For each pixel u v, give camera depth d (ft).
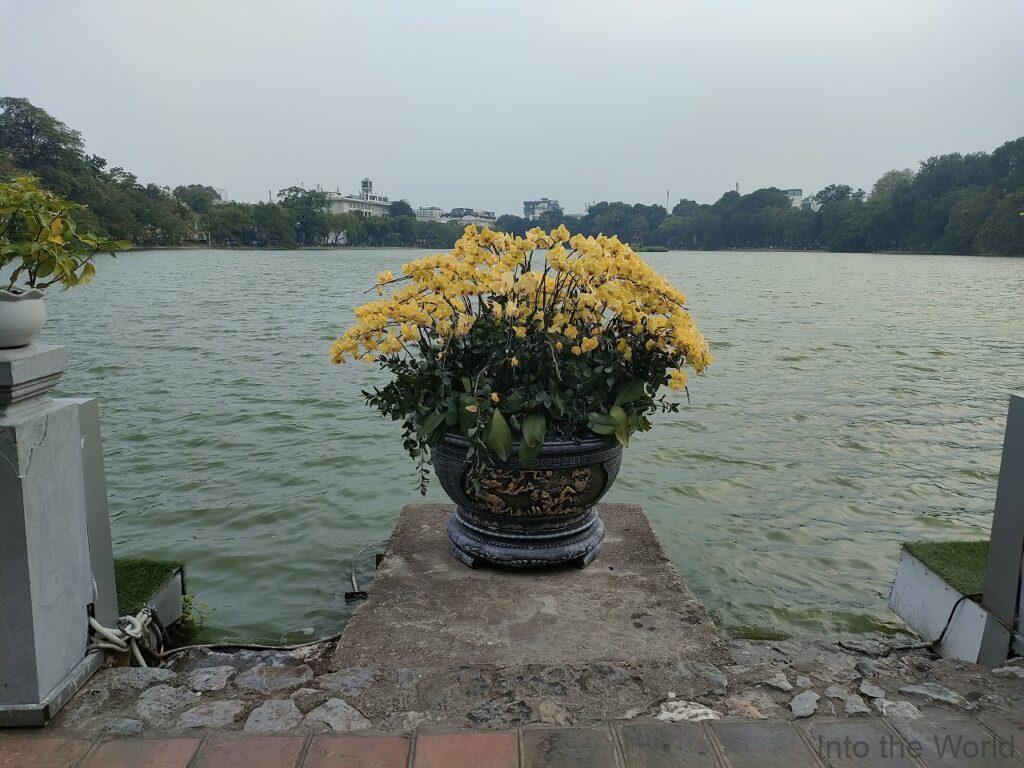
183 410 29.48
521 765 6.10
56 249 7.00
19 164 236.63
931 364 43.91
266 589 14.08
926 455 24.11
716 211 518.78
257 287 112.57
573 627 8.91
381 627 8.93
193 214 357.41
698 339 9.74
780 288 123.44
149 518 17.83
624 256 10.08
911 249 368.68
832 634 12.59
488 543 10.42
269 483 20.51
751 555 15.99
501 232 10.66
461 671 7.71
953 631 9.56
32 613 6.53
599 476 10.00
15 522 6.38
